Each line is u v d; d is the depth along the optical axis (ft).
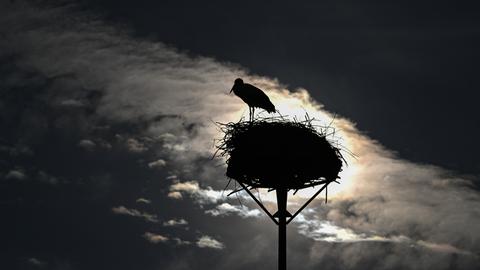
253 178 54.95
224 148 55.57
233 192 55.93
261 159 53.88
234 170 55.01
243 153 54.44
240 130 55.52
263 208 55.52
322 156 54.08
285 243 54.95
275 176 54.24
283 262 54.70
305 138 54.13
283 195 55.67
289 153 53.62
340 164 55.01
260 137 54.29
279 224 55.31
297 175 54.13
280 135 54.13
